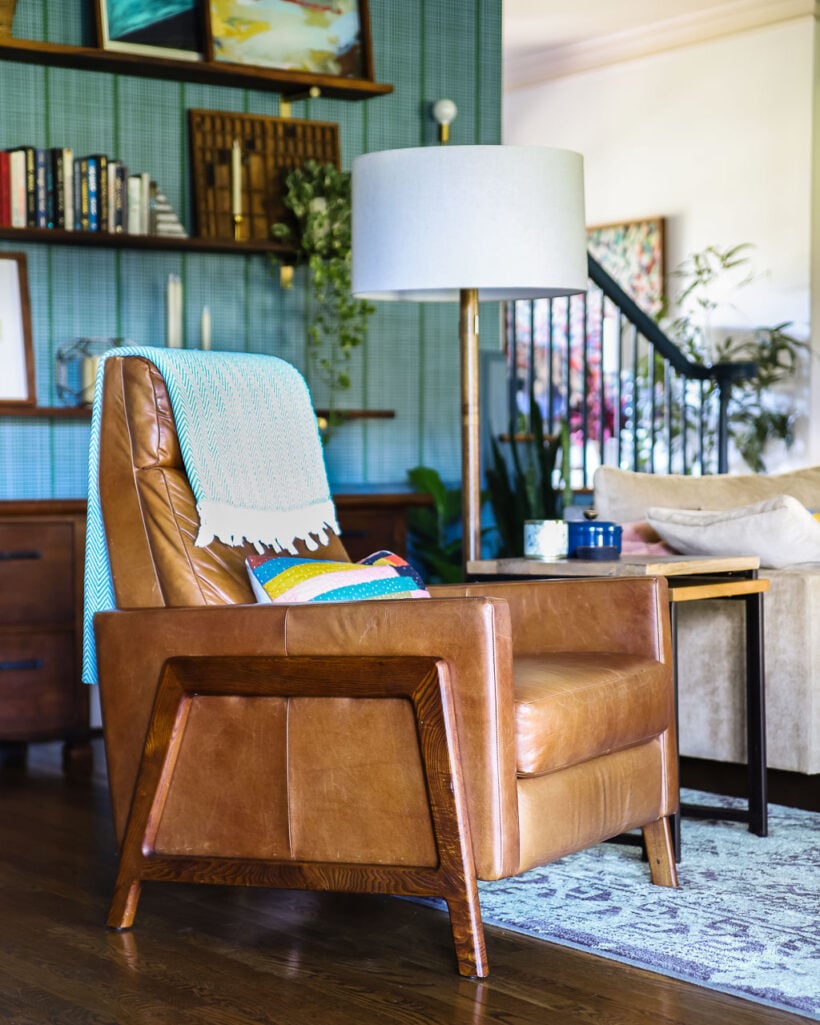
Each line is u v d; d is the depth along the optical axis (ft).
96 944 7.62
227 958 7.36
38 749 13.79
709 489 12.57
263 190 15.70
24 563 12.92
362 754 7.38
